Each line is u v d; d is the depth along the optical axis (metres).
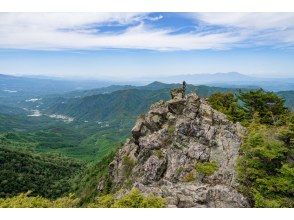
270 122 40.03
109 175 41.94
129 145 42.09
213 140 31.88
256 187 25.78
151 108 41.56
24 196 28.84
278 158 27.36
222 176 27.75
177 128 33.41
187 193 24.83
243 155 29.83
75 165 192.12
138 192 24.59
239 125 34.81
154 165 30.28
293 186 24.33
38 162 163.12
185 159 30.38
